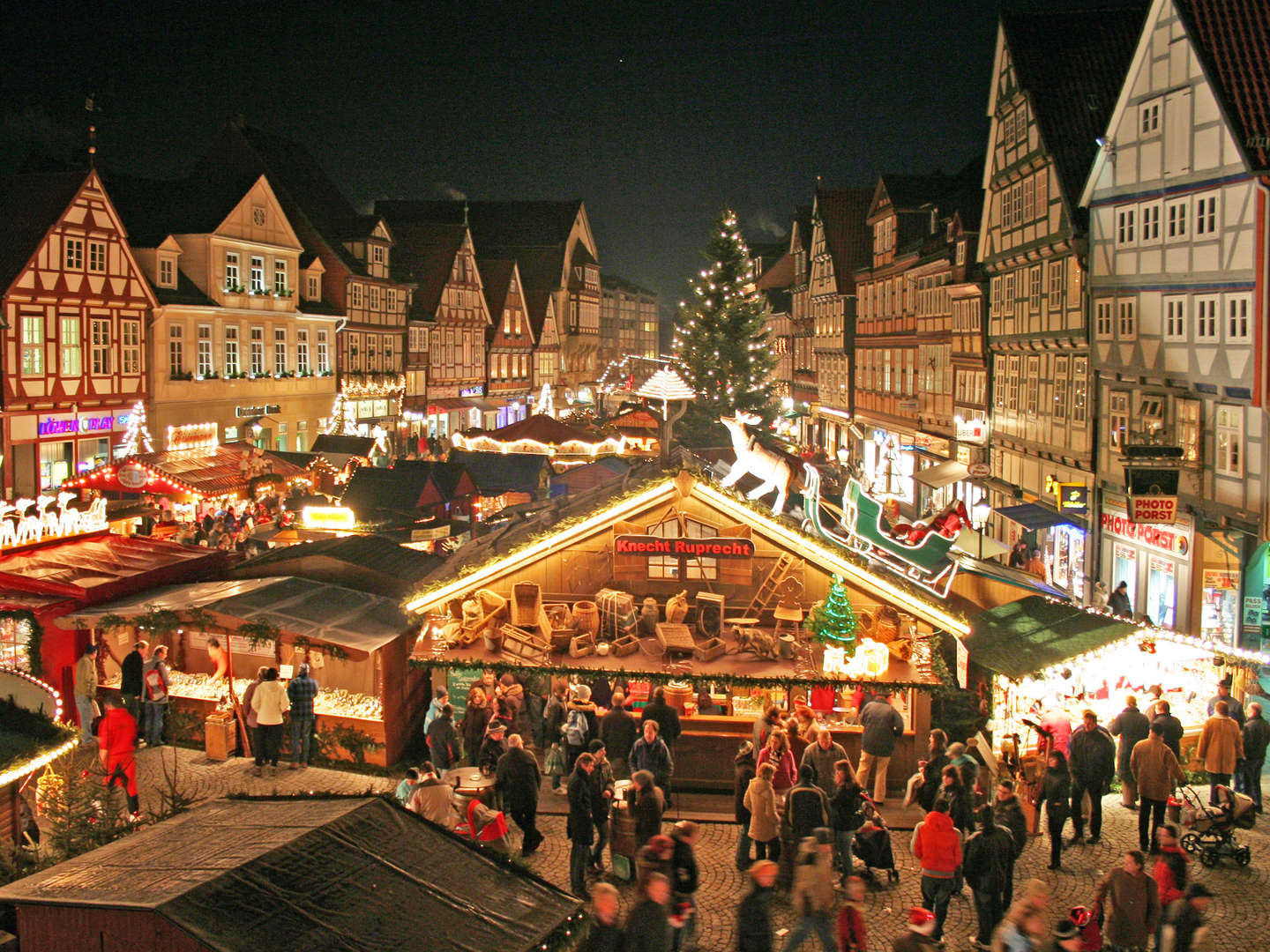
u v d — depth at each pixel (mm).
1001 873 10555
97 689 17391
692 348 54406
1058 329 28672
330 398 55156
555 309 90938
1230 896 11992
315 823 7047
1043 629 16469
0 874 9617
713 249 54906
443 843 7301
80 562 18891
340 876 6602
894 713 14180
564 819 14062
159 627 16391
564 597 15938
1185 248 21906
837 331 56594
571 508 18656
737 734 15148
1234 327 20141
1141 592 23953
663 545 15570
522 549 15750
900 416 45781
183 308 42875
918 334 43031
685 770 15203
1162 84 22922
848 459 51875
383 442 43188
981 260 35156
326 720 15984
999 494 34312
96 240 38344
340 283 56312
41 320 36000
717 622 15336
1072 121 29078
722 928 11109
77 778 11039
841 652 14477
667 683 14414
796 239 68000
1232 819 13047
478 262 78750
